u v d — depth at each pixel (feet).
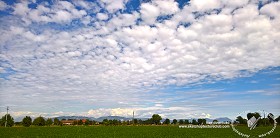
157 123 506.89
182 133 197.26
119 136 167.43
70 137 160.56
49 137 160.66
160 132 212.64
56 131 227.20
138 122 522.06
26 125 406.00
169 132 211.82
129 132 213.87
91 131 229.04
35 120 431.43
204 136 164.55
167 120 507.30
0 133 192.75
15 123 424.05
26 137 159.53
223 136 162.61
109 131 230.07
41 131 225.97
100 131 229.45
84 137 159.84
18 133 195.31
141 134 187.52
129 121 515.91
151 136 168.25
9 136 165.48
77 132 212.64
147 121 520.83
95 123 507.71
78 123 498.69
